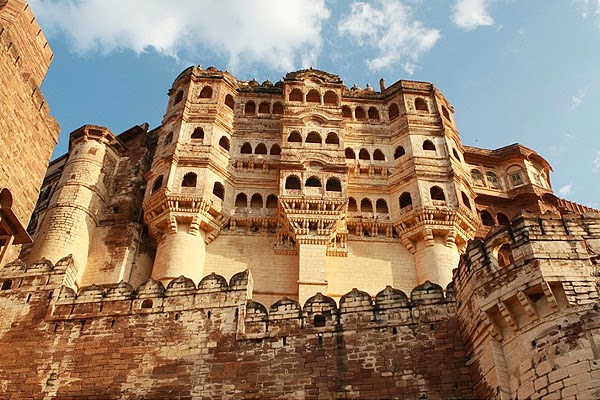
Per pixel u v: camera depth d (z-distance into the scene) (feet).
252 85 181.06
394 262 138.92
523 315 60.54
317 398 66.85
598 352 54.08
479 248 66.90
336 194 141.28
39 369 73.36
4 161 94.17
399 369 67.77
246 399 67.72
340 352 70.13
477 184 169.78
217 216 141.79
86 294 80.43
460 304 69.26
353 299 74.69
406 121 162.61
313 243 134.72
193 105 161.99
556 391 54.44
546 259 60.70
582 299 57.72
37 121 104.78
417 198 144.15
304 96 164.55
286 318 74.23
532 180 171.83
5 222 88.99
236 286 78.18
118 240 140.97
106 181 154.40
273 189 150.82
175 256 132.57
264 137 161.07
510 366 59.67
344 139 158.20
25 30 106.63
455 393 64.95
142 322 76.33
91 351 74.33
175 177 143.64
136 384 70.59
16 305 80.48
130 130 169.07
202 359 71.77
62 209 141.18
